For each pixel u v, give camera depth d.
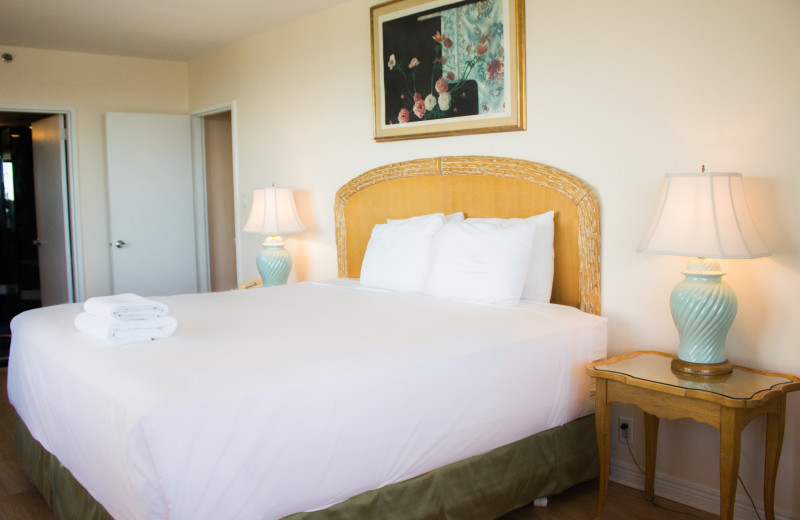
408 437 2.09
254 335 2.38
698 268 2.41
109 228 5.84
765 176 2.44
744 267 2.53
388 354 2.14
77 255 5.78
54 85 5.57
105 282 5.92
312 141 4.64
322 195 4.59
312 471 1.87
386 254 3.55
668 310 2.76
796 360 2.40
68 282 5.83
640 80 2.79
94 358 2.09
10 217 7.18
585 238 2.97
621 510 2.66
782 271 2.42
